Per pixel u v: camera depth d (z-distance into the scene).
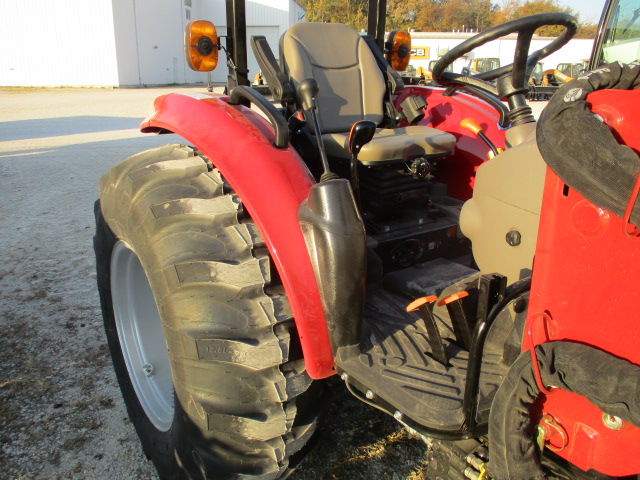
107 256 2.14
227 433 1.47
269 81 1.92
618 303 0.95
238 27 1.92
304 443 1.52
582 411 1.04
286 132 1.56
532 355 1.04
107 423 2.24
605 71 0.95
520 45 1.83
